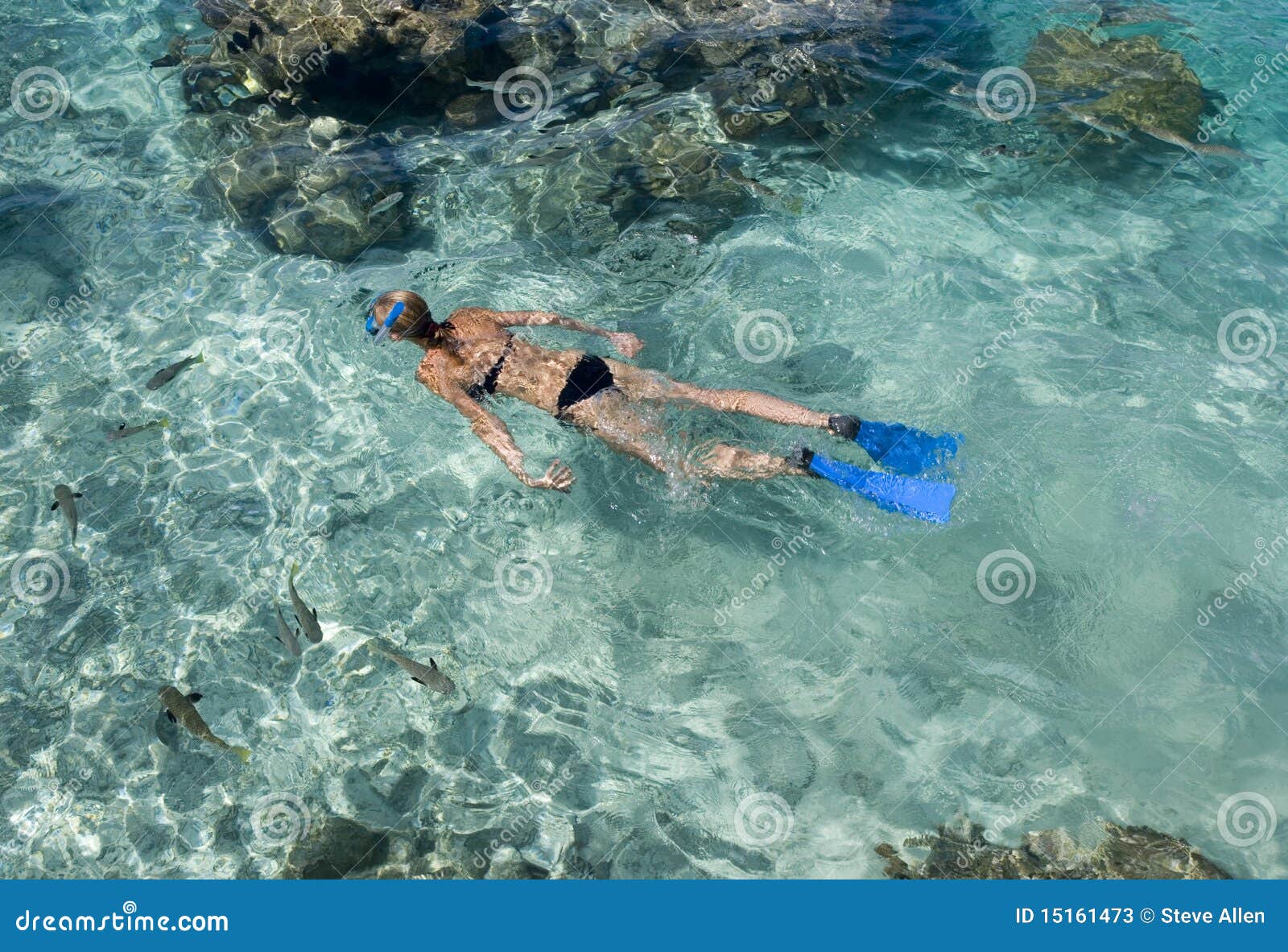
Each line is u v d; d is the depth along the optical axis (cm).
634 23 984
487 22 952
